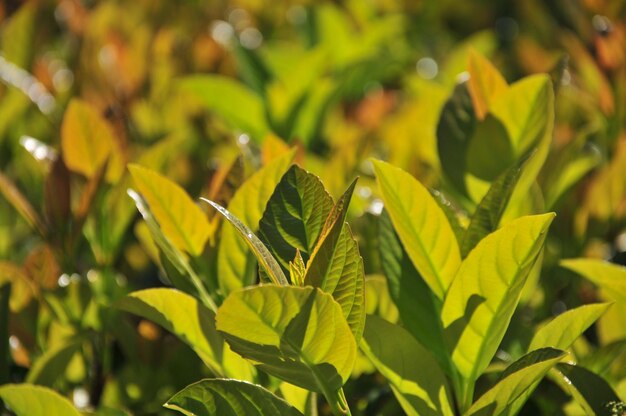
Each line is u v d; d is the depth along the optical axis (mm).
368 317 813
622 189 1007
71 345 891
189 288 847
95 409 922
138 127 1184
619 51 1075
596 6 1204
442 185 1008
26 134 1136
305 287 732
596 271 882
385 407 885
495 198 827
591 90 1111
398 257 843
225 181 875
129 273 1041
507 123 901
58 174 958
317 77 1181
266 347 751
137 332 939
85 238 1019
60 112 1191
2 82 1109
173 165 1050
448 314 808
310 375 763
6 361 901
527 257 786
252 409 775
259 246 754
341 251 759
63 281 939
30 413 820
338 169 1019
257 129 1190
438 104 1084
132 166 847
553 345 822
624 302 885
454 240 815
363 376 898
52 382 893
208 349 834
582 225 1017
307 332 746
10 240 1041
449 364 824
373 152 1115
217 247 858
